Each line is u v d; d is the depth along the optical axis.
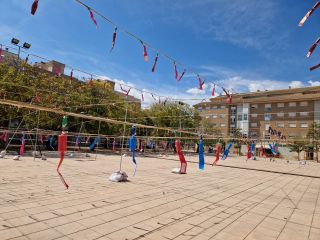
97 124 27.61
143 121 34.78
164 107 39.34
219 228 5.97
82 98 24.17
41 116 21.58
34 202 6.89
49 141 25.64
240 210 7.73
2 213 5.85
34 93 20.27
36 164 14.73
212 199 8.95
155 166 18.53
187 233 5.51
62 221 5.64
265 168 24.77
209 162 28.77
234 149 58.47
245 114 61.69
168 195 8.95
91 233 5.12
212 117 65.88
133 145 9.99
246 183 13.51
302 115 56.44
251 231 5.92
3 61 20.00
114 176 11.02
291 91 58.22
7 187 8.42
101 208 6.80
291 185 13.92
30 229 5.07
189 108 42.28
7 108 19.77
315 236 5.80
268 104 60.09
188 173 15.95
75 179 10.77
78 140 25.03
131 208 7.02
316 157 50.88
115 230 5.37
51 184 9.34
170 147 40.97
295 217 7.28
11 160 15.77
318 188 13.25
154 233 5.36
